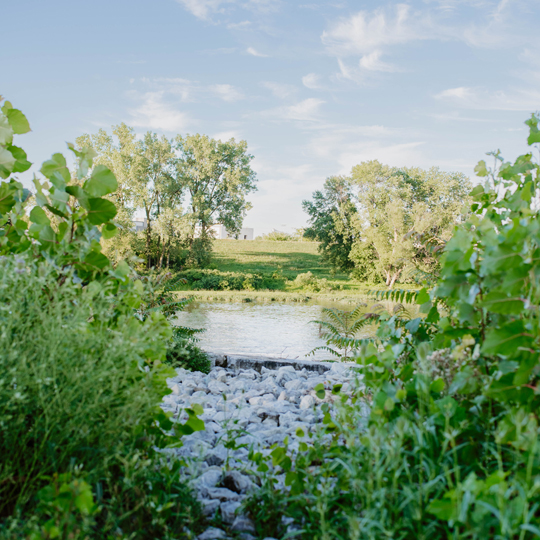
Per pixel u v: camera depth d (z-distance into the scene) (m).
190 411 2.07
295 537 1.63
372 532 1.27
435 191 45.41
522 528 1.11
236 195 44.00
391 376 2.28
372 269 37.56
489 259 1.71
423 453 1.52
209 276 36.78
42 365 1.52
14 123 2.63
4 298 1.82
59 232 2.27
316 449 1.98
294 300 28.17
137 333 1.83
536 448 1.36
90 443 1.68
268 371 5.15
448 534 1.30
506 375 1.58
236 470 2.18
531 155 3.01
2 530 1.31
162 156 38.47
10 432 1.55
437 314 2.65
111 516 1.38
